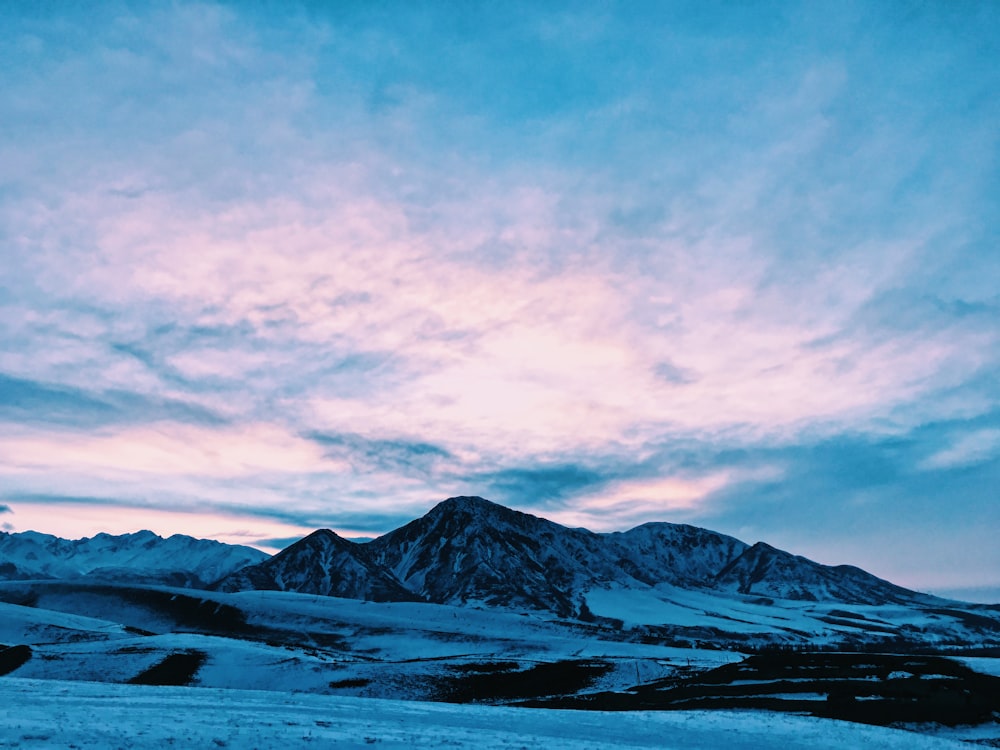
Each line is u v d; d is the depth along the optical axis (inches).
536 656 4394.7
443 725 1482.5
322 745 1121.4
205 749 1013.8
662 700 2605.8
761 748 1445.6
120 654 3580.2
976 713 2100.1
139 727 1099.9
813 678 2642.7
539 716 1720.0
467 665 3641.7
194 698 1699.1
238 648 3870.6
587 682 3304.6
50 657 3476.9
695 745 1444.4
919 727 2000.5
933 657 3186.5
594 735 1493.6
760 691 2490.2
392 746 1163.9
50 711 1198.3
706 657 4635.8
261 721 1291.8
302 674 3403.1
